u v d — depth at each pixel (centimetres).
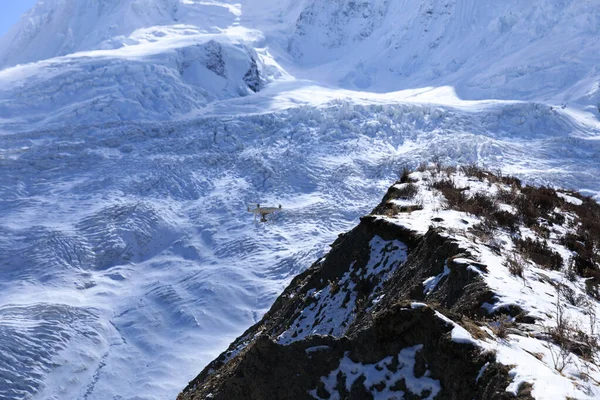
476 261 1003
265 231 9294
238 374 796
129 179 11531
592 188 10088
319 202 10250
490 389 613
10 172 11931
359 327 1120
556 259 1231
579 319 831
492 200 1650
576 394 566
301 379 753
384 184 10919
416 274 1136
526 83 17088
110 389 6056
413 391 677
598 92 15250
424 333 699
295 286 1947
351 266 1440
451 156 11681
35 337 6619
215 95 18462
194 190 11212
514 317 815
